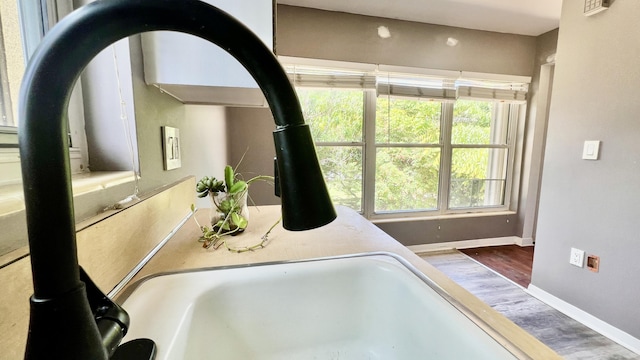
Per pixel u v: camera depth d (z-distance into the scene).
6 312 0.30
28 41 0.53
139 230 0.62
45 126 0.18
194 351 0.45
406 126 2.74
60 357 0.18
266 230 0.90
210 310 0.53
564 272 1.77
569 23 1.69
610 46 1.49
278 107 0.26
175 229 0.88
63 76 0.19
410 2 2.13
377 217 2.76
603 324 1.57
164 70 0.71
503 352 0.39
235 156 2.39
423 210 2.86
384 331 0.64
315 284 0.63
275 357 0.60
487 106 2.91
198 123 1.31
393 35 2.42
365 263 0.66
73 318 0.19
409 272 0.62
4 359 0.30
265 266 0.63
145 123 0.74
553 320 1.68
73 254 0.20
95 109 0.66
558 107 1.78
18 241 0.34
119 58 0.66
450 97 2.64
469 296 0.52
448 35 2.54
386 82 2.49
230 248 0.74
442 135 2.83
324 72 2.36
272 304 0.60
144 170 0.73
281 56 2.21
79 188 0.46
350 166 2.67
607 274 1.54
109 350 0.23
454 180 2.92
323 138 2.57
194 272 0.59
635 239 1.42
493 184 3.04
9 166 0.45
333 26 2.28
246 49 0.24
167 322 0.43
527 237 2.96
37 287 0.19
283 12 2.18
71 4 0.62
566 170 1.74
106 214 0.51
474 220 2.90
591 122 1.59
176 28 0.22
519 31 2.64
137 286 0.52
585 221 1.64
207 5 0.22
